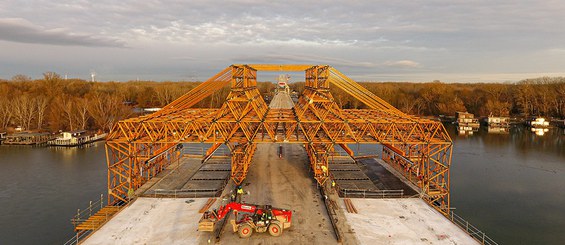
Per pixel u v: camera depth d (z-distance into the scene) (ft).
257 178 135.33
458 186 174.91
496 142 291.79
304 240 84.38
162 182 133.59
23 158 233.55
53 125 317.83
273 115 139.44
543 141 296.10
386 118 131.23
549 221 136.98
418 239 85.05
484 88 522.88
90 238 83.71
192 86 603.67
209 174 145.38
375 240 84.38
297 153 183.11
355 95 143.95
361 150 245.45
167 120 116.67
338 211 102.27
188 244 81.71
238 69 141.69
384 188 127.13
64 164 217.15
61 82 460.96
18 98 339.57
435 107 470.39
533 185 176.76
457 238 85.81
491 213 143.95
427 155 123.75
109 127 325.42
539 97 440.45
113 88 523.70
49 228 130.72
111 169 118.32
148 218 95.91
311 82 164.35
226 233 87.51
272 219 86.74
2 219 138.10
